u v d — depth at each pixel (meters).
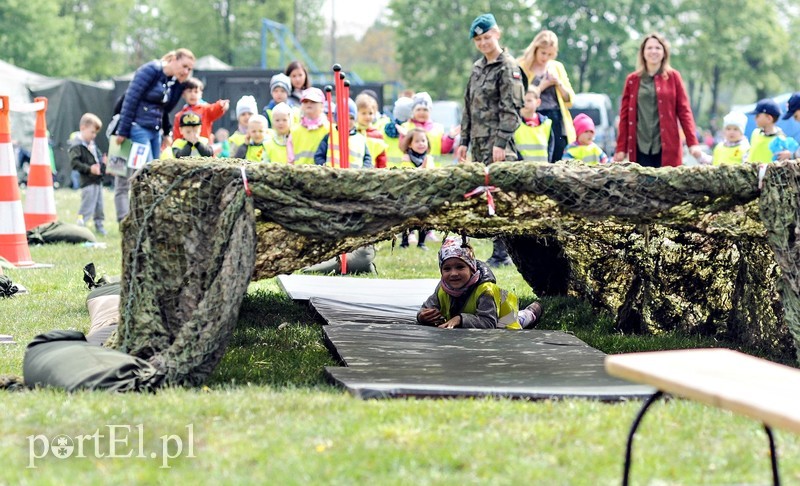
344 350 7.43
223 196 6.56
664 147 12.40
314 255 7.51
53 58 64.25
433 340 7.89
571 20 69.06
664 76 12.34
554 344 7.84
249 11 70.56
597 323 9.71
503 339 7.99
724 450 4.96
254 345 8.17
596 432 5.20
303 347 8.17
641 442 5.06
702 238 8.84
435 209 6.80
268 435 5.12
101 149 33.62
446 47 71.88
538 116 13.00
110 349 6.64
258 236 7.20
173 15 72.38
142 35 83.12
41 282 11.63
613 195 6.85
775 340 8.38
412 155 14.85
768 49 75.56
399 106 16.86
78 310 9.83
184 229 6.60
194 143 14.57
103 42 72.06
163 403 5.73
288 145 13.12
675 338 8.95
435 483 4.43
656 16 72.06
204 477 4.54
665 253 9.05
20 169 33.12
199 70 30.39
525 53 13.30
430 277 12.83
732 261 8.86
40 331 8.76
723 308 9.02
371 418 5.41
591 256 9.55
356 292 10.64
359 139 13.39
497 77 10.87
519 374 6.66
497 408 5.66
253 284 11.74
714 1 73.50
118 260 13.90
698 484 4.51
